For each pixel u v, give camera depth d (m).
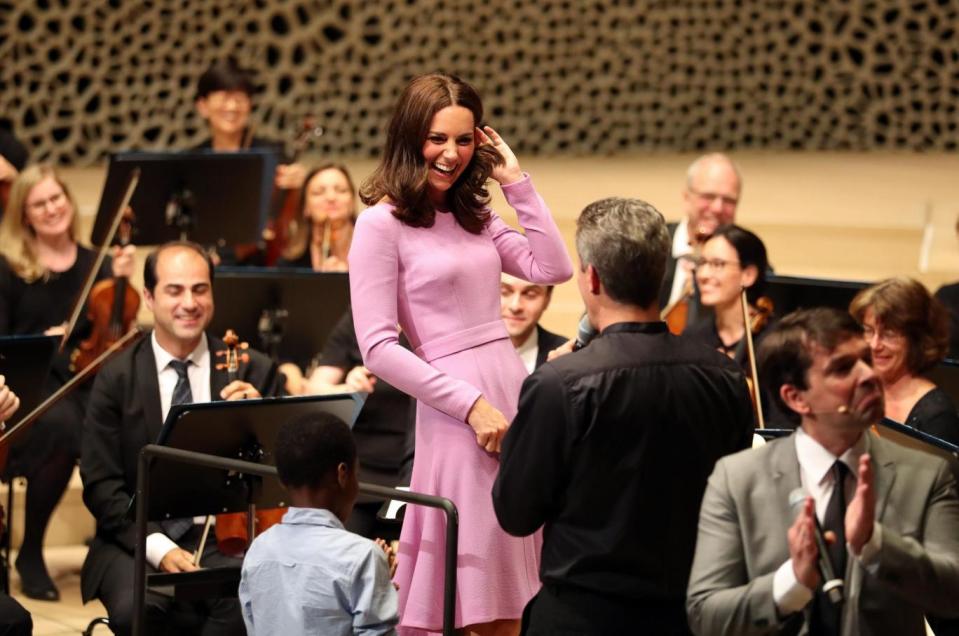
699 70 30.27
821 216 21.94
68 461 14.95
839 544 6.86
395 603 8.52
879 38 29.86
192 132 30.31
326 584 8.45
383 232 8.90
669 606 7.48
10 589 14.88
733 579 6.96
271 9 29.75
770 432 9.27
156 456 9.69
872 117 30.20
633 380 7.38
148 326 18.84
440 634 9.23
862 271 21.42
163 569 11.23
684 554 7.50
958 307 16.23
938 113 30.09
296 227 17.95
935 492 6.93
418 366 8.75
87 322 15.62
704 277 14.08
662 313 15.99
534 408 7.43
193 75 29.78
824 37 29.86
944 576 6.68
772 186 25.06
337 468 8.69
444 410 8.77
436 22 30.16
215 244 16.77
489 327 9.09
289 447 8.64
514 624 9.19
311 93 30.34
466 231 9.16
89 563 11.70
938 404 11.07
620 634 7.41
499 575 8.99
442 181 8.88
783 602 6.64
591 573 7.45
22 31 29.38
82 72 29.27
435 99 8.73
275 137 30.08
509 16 30.12
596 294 7.69
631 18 30.16
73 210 16.19
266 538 8.73
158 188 16.22
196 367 12.30
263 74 29.97
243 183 16.47
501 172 9.34
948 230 21.77
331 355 14.23
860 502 6.50
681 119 30.61
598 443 7.34
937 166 27.83
